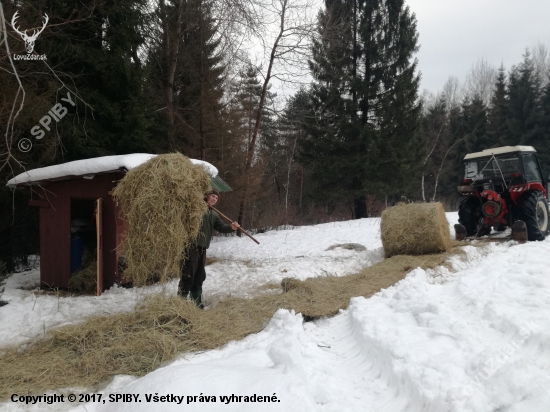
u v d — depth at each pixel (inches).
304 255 341.4
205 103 554.6
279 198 1167.0
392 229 280.1
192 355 135.4
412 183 802.2
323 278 228.2
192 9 498.6
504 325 131.2
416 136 768.3
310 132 770.8
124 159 223.8
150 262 167.2
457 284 191.5
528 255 227.8
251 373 111.2
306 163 796.6
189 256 182.1
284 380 106.2
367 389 114.0
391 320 153.5
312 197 831.1
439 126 1307.8
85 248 267.7
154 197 166.1
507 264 217.5
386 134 744.3
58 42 353.7
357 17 767.1
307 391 105.0
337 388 111.6
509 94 1378.0
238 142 626.2
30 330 171.3
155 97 494.9
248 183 599.8
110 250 239.5
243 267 295.4
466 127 1289.4
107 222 240.7
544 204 326.6
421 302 160.7
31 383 119.6
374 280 217.2
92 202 278.8
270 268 284.7
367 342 137.7
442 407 92.9
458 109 1414.9
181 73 575.2
